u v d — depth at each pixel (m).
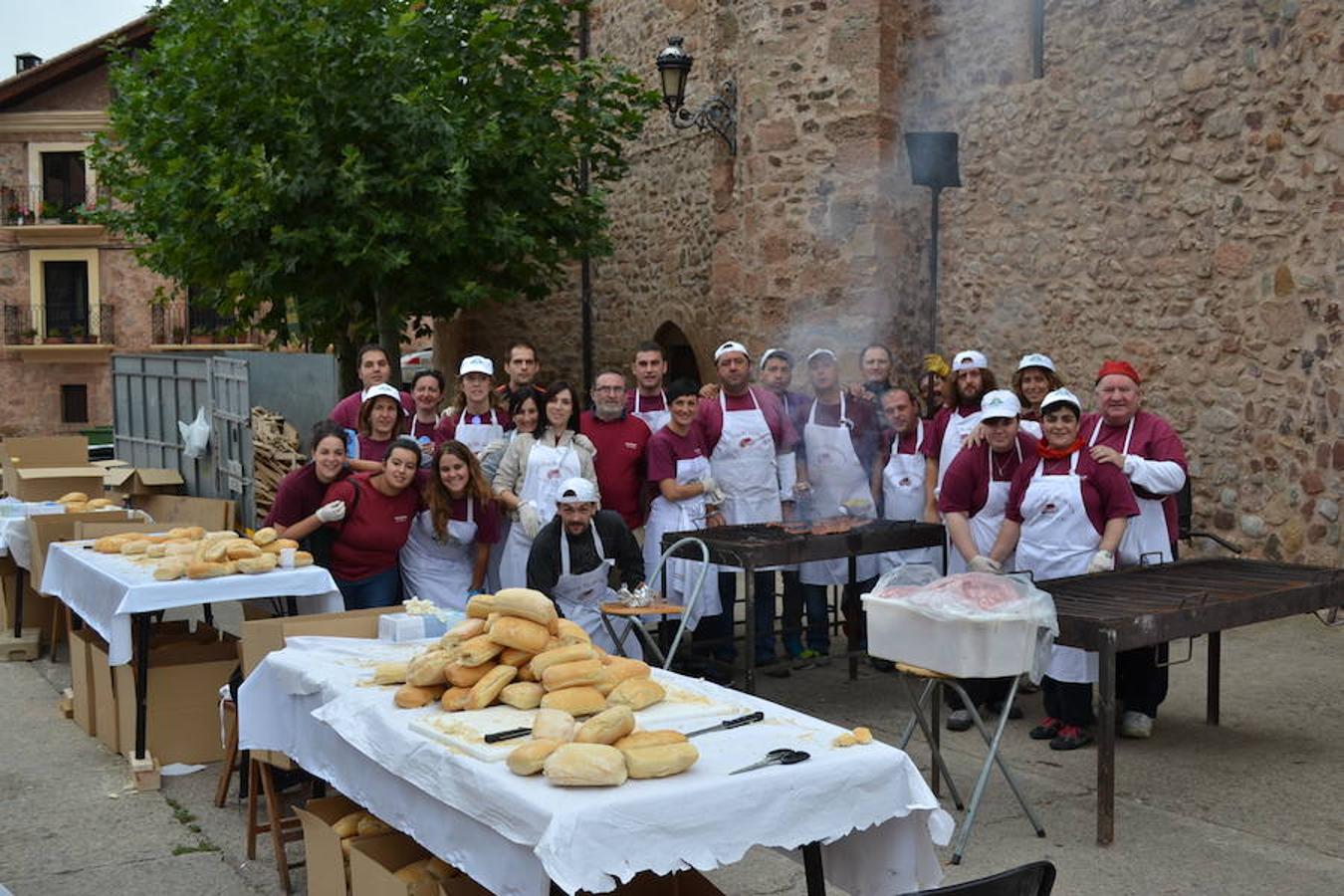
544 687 3.59
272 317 14.23
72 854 4.70
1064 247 10.09
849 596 7.21
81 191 29.56
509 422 7.41
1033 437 6.27
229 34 11.58
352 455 7.12
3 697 7.00
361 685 3.92
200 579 5.43
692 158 14.08
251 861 4.64
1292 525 8.39
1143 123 9.40
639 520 7.06
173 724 5.69
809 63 11.07
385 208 11.70
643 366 7.49
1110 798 4.55
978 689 6.10
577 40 15.92
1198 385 9.08
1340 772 5.33
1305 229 8.27
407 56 11.55
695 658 6.96
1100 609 4.71
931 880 3.35
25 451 10.42
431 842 3.32
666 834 2.90
